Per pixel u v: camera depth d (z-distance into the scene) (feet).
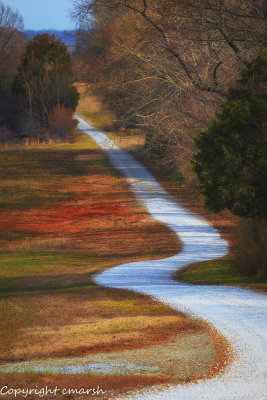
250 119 168.04
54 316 141.79
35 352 107.14
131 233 339.98
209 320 122.52
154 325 122.42
